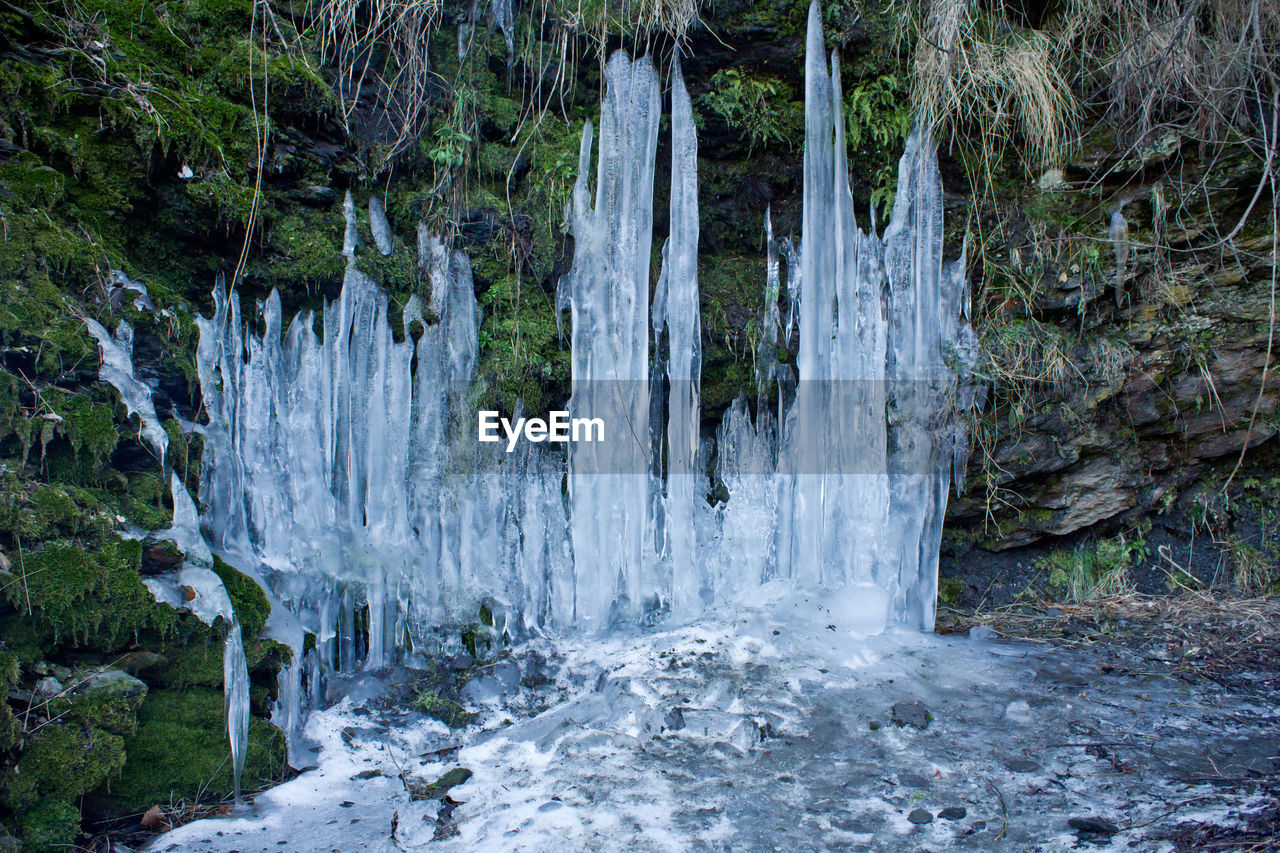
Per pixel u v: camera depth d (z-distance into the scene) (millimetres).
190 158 2781
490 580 3324
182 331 2689
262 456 2912
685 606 3527
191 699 2363
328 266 3078
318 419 3051
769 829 2105
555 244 3527
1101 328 3758
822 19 3660
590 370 3451
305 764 2545
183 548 2457
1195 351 3703
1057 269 3730
